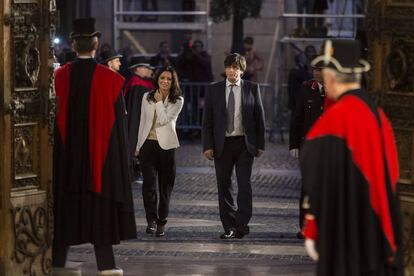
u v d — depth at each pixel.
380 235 15.95
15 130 20.75
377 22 20.47
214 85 29.06
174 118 29.28
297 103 28.80
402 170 20.39
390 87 20.45
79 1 58.66
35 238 21.20
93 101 21.95
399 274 16.33
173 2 61.69
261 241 28.53
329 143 15.88
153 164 29.31
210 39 60.75
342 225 15.85
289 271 24.33
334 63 16.14
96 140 21.84
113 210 22.08
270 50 61.53
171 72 29.25
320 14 56.78
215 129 28.88
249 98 28.88
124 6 61.38
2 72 20.31
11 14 20.38
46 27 21.03
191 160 45.56
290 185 38.97
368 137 15.91
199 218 32.19
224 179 28.88
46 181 21.34
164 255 26.50
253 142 28.88
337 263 15.85
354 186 15.84
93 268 24.45
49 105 21.17
